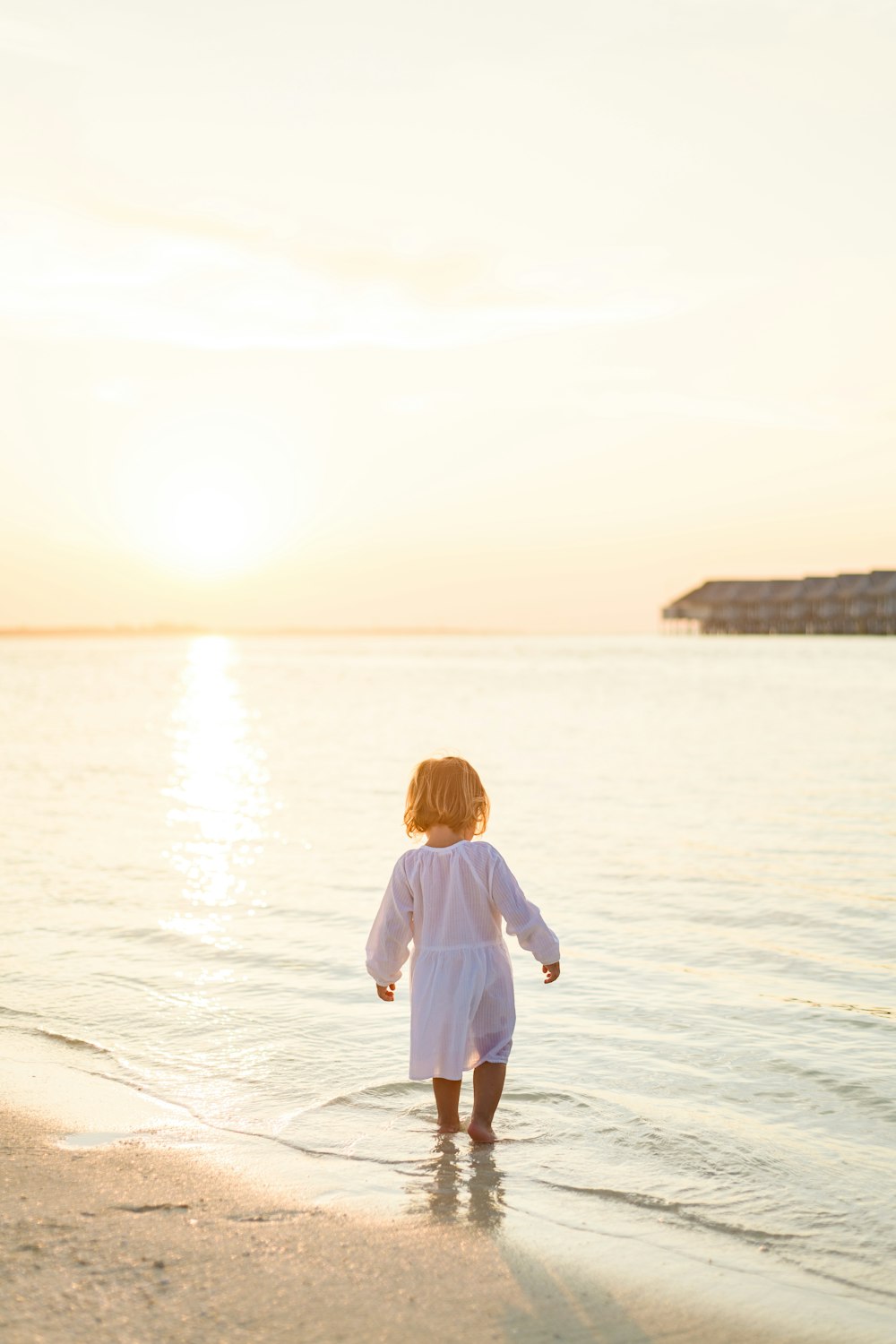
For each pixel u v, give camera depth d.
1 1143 3.78
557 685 51.66
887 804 13.39
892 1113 4.15
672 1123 4.05
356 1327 2.60
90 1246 3.00
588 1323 2.65
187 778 16.98
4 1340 2.50
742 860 9.70
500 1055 3.96
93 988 5.86
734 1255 3.04
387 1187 3.46
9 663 104.56
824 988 5.87
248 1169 3.59
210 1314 2.64
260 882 8.85
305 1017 5.35
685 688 46.44
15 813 13.12
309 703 38.97
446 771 4.18
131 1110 4.14
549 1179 3.54
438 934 4.01
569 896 8.26
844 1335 2.63
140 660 115.19
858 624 179.25
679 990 5.84
